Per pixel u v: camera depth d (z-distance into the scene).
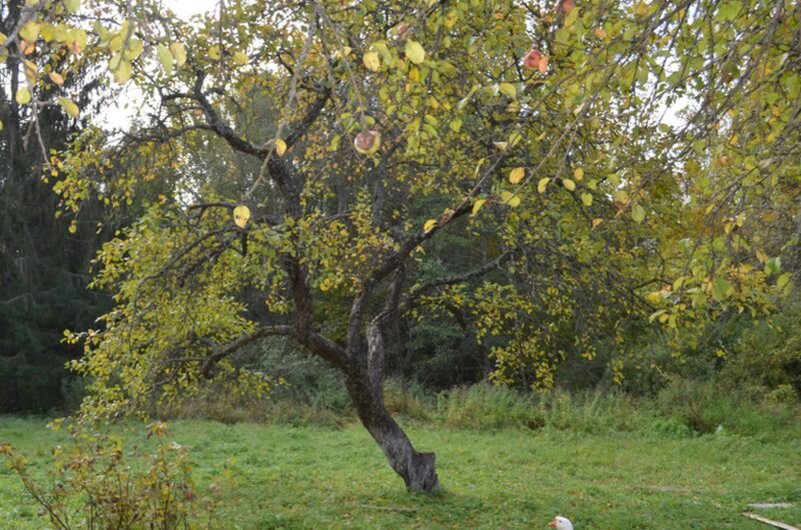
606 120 7.68
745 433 20.50
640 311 10.55
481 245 22.31
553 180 4.32
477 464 16.28
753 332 22.92
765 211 5.06
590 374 24.16
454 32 7.89
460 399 23.56
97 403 10.46
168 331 10.15
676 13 4.58
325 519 10.24
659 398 22.86
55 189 9.84
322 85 9.54
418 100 6.89
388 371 28.84
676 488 13.96
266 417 23.17
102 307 27.91
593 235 9.59
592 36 5.49
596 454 17.88
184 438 19.23
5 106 24.03
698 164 5.55
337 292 23.70
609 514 10.71
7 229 26.28
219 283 10.70
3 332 27.42
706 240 4.40
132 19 2.85
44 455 16.25
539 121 7.81
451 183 11.34
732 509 11.47
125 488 7.11
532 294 11.32
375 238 10.81
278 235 9.08
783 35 4.89
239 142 10.27
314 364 25.38
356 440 19.53
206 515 9.82
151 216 9.43
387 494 11.81
